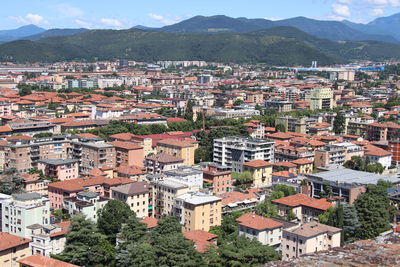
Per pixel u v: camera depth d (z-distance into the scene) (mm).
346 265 121750
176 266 198250
